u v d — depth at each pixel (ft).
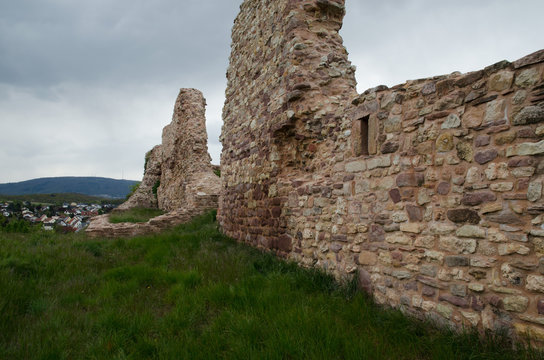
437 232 10.45
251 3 25.57
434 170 10.76
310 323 9.62
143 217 48.06
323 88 18.98
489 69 9.46
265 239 21.11
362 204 13.51
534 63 8.48
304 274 15.05
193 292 13.25
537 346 7.91
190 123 51.85
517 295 8.40
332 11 20.52
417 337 9.29
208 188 42.73
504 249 8.75
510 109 8.95
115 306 12.12
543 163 8.21
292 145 20.02
